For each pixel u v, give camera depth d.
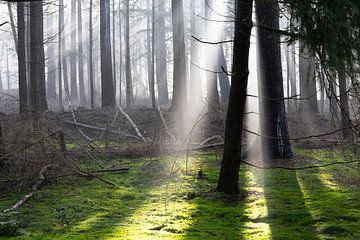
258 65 12.48
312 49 7.02
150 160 12.36
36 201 8.48
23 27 17.28
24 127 11.35
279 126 12.59
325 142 15.56
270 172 11.11
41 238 6.07
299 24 7.14
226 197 8.59
